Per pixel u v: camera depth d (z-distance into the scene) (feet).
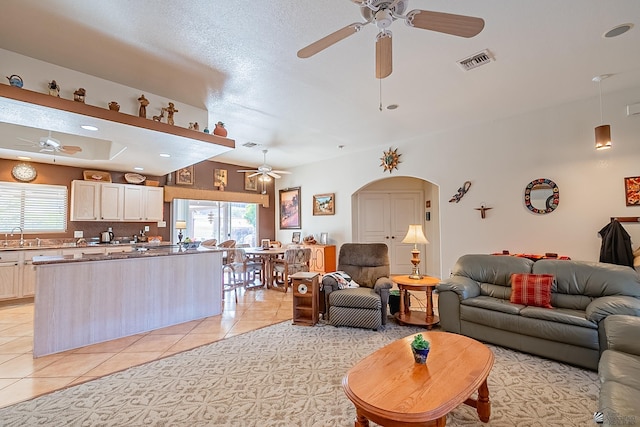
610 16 7.39
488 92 11.72
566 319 8.52
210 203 24.80
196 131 11.88
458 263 12.73
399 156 18.40
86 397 7.21
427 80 10.67
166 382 7.88
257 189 26.73
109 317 10.92
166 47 8.41
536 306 9.77
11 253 15.23
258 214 26.76
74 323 10.17
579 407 6.70
